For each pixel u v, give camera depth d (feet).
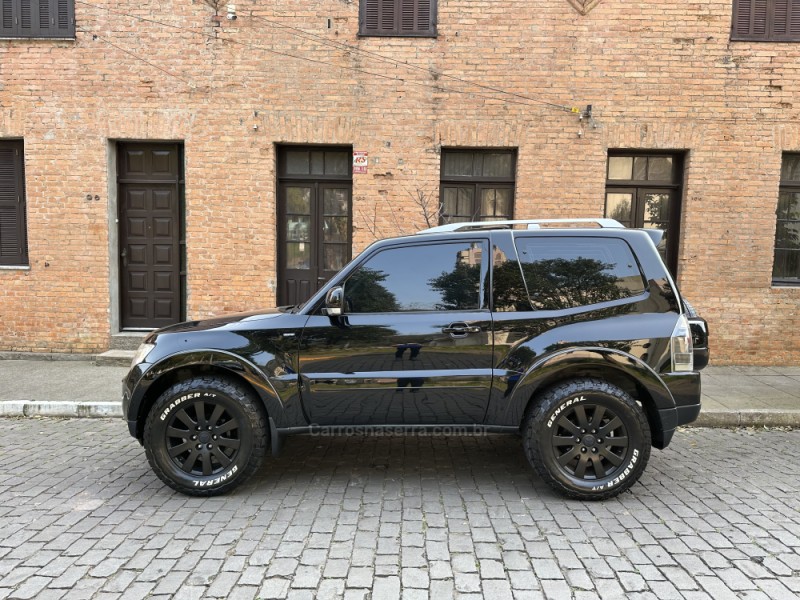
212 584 8.57
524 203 24.38
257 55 23.98
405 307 12.00
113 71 24.00
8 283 24.91
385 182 24.41
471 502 11.78
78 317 25.04
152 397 12.19
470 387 11.77
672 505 11.61
